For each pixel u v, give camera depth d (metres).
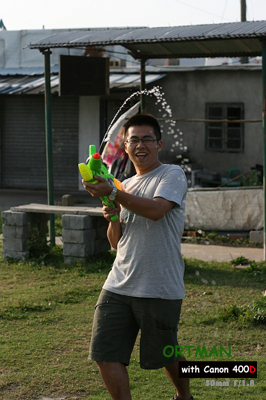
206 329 5.15
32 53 19.59
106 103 17.48
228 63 17.61
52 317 5.50
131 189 3.27
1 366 4.31
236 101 15.99
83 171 2.90
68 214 7.88
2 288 6.67
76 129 17.83
